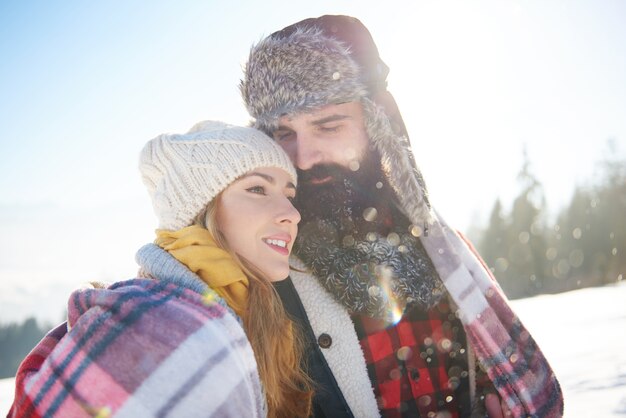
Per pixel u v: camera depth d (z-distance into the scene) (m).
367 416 1.78
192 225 1.67
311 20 2.13
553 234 35.00
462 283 1.96
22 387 1.45
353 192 1.92
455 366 2.00
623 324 6.32
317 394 1.76
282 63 1.93
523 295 33.44
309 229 1.90
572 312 8.80
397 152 1.93
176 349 1.34
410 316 1.94
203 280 1.57
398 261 1.87
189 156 1.68
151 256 1.59
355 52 2.08
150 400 1.30
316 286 1.87
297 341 1.78
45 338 1.59
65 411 1.33
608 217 33.97
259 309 1.63
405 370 1.88
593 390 3.23
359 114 1.97
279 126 1.97
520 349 2.02
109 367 1.33
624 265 32.78
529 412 1.94
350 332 1.83
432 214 1.99
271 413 1.63
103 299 1.42
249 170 1.68
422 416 1.88
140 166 1.81
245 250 1.67
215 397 1.34
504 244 34.94
